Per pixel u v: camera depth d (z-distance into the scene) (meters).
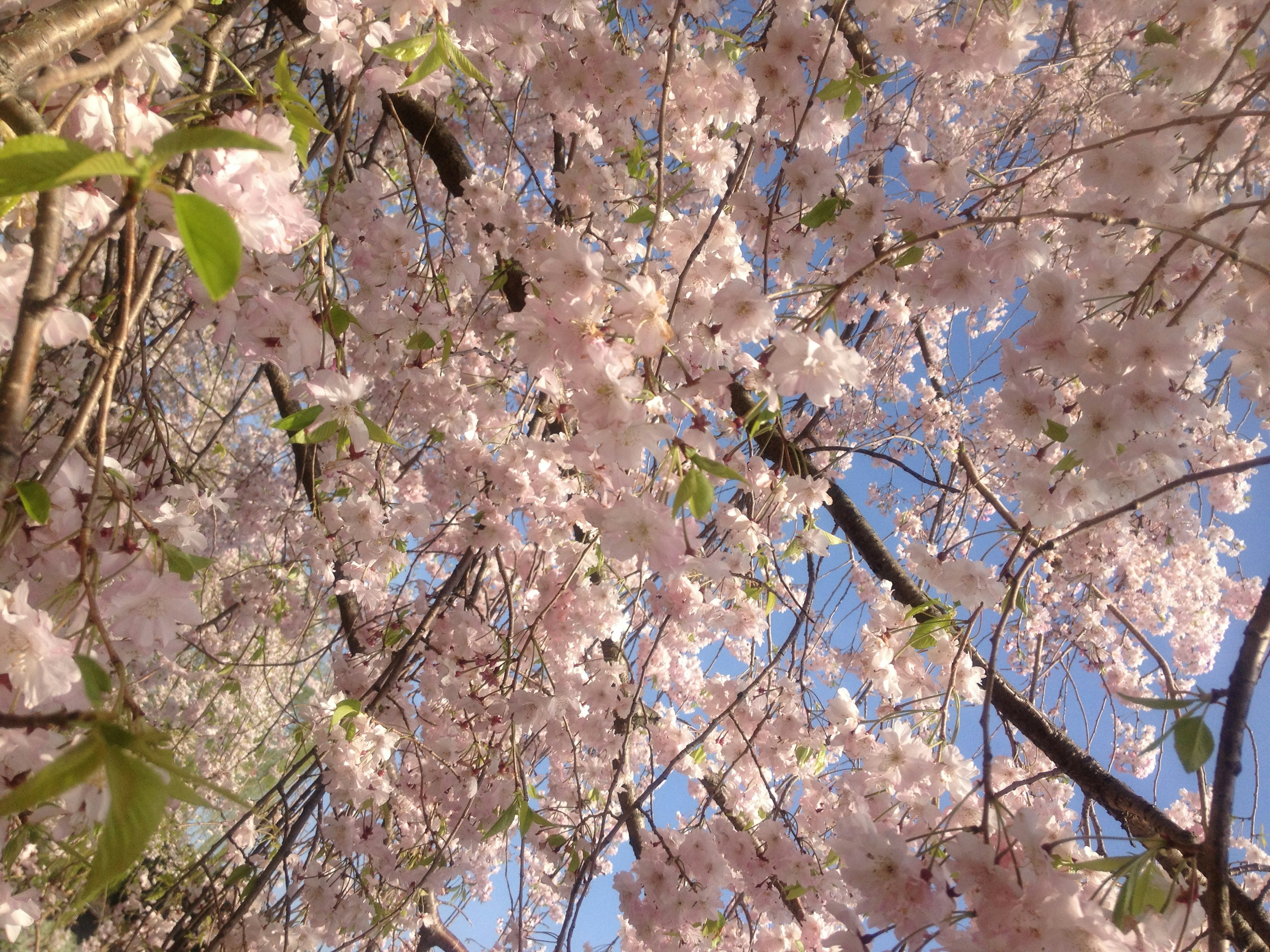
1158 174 0.56
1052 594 1.02
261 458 1.44
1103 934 0.36
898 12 0.62
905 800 0.57
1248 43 0.58
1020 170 1.18
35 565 0.37
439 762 0.79
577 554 0.76
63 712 0.27
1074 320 0.51
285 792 0.93
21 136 0.28
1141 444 0.50
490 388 0.83
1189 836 0.41
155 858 1.10
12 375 0.29
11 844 0.36
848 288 0.64
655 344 0.47
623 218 0.81
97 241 0.30
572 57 0.67
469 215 0.74
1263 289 0.52
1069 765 0.72
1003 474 1.04
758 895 0.70
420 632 0.79
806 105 0.62
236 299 0.47
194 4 0.35
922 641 0.66
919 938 0.40
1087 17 1.02
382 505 0.78
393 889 0.90
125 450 0.64
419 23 0.51
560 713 0.74
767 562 0.79
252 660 1.19
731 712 0.81
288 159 0.39
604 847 0.71
